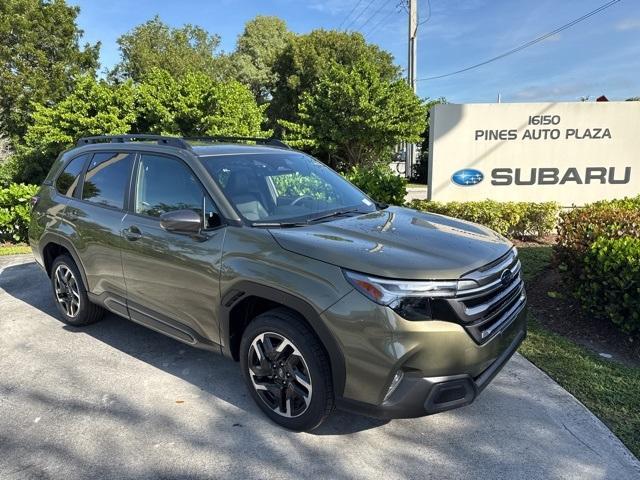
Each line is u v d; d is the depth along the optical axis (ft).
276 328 9.64
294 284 9.12
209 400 11.25
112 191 13.46
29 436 9.98
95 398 11.38
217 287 10.39
